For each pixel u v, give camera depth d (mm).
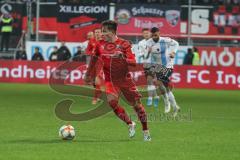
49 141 38969
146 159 32469
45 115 55312
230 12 98125
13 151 34656
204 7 97812
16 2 100250
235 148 36688
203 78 95250
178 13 96938
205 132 44562
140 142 38844
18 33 100562
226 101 75250
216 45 98812
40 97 76000
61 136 39625
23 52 99812
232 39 98312
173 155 33875
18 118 52500
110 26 39250
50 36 100000
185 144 38156
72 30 98938
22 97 75625
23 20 100188
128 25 97875
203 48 96562
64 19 98938
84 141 39156
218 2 103375
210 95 83875
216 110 63594
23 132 43406
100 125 48188
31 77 98812
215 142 39250
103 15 98312
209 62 96750
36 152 34375
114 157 32875
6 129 45031
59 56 97688
